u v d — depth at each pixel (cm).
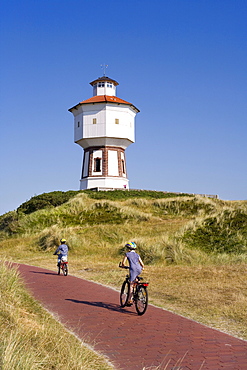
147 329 938
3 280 1152
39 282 1677
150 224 3416
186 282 1554
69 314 1077
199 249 2375
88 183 6212
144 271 1898
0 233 3816
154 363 709
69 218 3791
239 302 1176
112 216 3678
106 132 6134
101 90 6700
